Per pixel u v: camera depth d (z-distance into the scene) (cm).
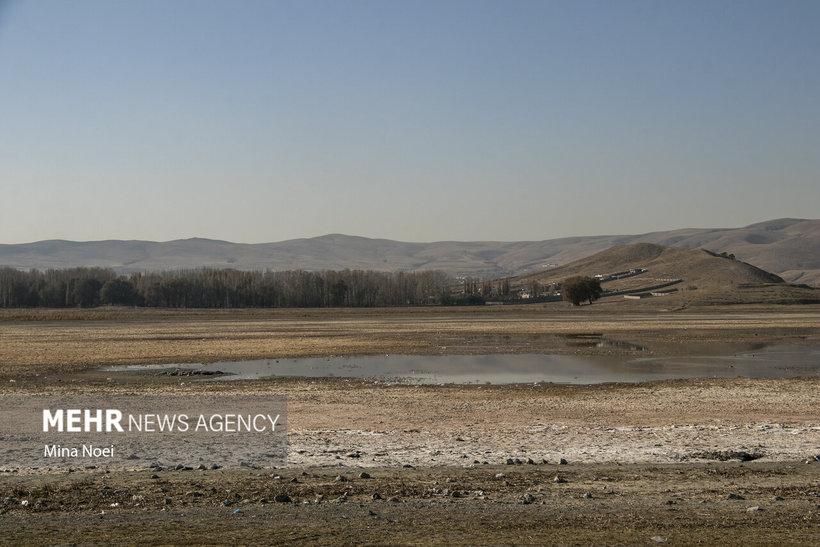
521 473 2008
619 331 9738
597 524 1512
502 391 4103
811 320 12431
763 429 2788
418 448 2412
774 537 1416
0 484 1873
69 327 11569
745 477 1958
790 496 1756
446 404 3559
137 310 19362
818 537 1416
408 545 1355
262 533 1437
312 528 1475
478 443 2508
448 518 1556
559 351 6869
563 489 1820
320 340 8406
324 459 2225
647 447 2416
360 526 1491
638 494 1772
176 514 1587
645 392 4019
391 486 1847
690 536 1422
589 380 4678
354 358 6309
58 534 1429
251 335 9362
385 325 11731
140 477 1962
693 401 3644
